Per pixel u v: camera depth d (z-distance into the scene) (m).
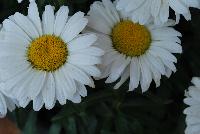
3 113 0.30
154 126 0.39
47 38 0.29
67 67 0.29
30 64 0.29
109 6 0.31
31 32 0.29
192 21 0.37
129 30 0.31
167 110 0.40
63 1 0.31
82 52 0.29
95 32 0.31
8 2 0.37
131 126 0.37
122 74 0.31
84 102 0.34
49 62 0.29
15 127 0.44
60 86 0.29
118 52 0.31
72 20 0.29
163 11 0.30
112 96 0.36
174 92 0.39
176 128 0.39
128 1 0.30
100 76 0.30
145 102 0.37
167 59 0.32
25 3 0.34
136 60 0.32
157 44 0.32
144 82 0.31
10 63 0.29
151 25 0.32
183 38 0.39
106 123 0.37
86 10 0.35
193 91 0.31
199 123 0.31
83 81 0.28
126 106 0.38
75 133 0.37
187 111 0.31
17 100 0.30
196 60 0.39
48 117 0.41
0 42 0.29
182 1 0.30
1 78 0.29
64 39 0.29
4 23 0.29
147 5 0.30
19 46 0.29
